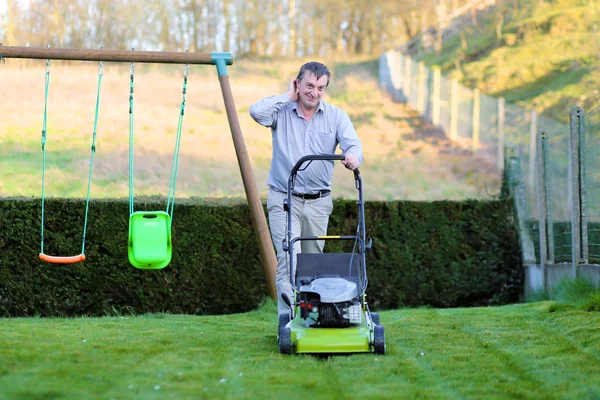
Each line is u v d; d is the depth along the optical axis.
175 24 27.56
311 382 3.62
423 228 9.01
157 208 8.02
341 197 8.80
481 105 19.09
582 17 24.30
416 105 21.19
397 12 30.11
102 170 15.23
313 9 29.84
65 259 5.76
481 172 16.88
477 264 9.20
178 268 8.07
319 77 5.15
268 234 7.46
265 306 7.20
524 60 22.84
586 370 3.99
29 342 4.48
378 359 4.27
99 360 4.04
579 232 7.25
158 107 19.62
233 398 3.30
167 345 4.61
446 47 26.92
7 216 7.68
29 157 15.45
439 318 6.31
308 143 5.35
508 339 5.02
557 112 18.36
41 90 19.62
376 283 8.86
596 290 6.46
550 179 8.45
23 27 24.77
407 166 17.30
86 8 25.73
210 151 17.06
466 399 3.38
